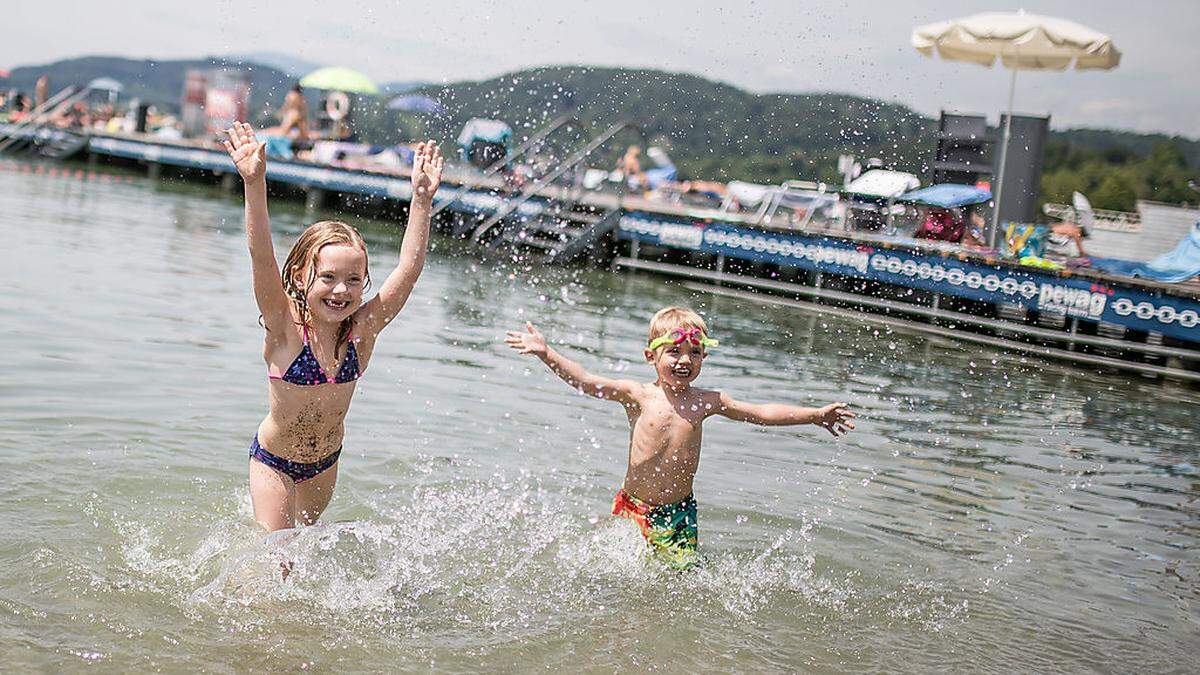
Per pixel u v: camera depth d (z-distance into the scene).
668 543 4.32
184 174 27.75
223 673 2.96
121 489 4.33
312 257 3.72
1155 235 16.16
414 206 4.00
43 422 5.08
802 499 5.17
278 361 3.79
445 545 4.13
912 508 5.21
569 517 4.56
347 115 25.36
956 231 14.95
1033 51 14.48
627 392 4.52
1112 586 4.37
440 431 5.73
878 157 16.22
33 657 2.93
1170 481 6.41
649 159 22.78
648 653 3.37
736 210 19.72
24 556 3.58
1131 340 12.09
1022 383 9.84
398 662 3.14
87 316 7.93
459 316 10.26
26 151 29.98
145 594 3.42
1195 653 3.73
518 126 21.08
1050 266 12.64
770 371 8.89
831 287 14.74
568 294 13.23
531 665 3.21
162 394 5.86
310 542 3.79
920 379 9.36
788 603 3.89
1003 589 4.21
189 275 10.91
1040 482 6.04
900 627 3.76
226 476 4.63
